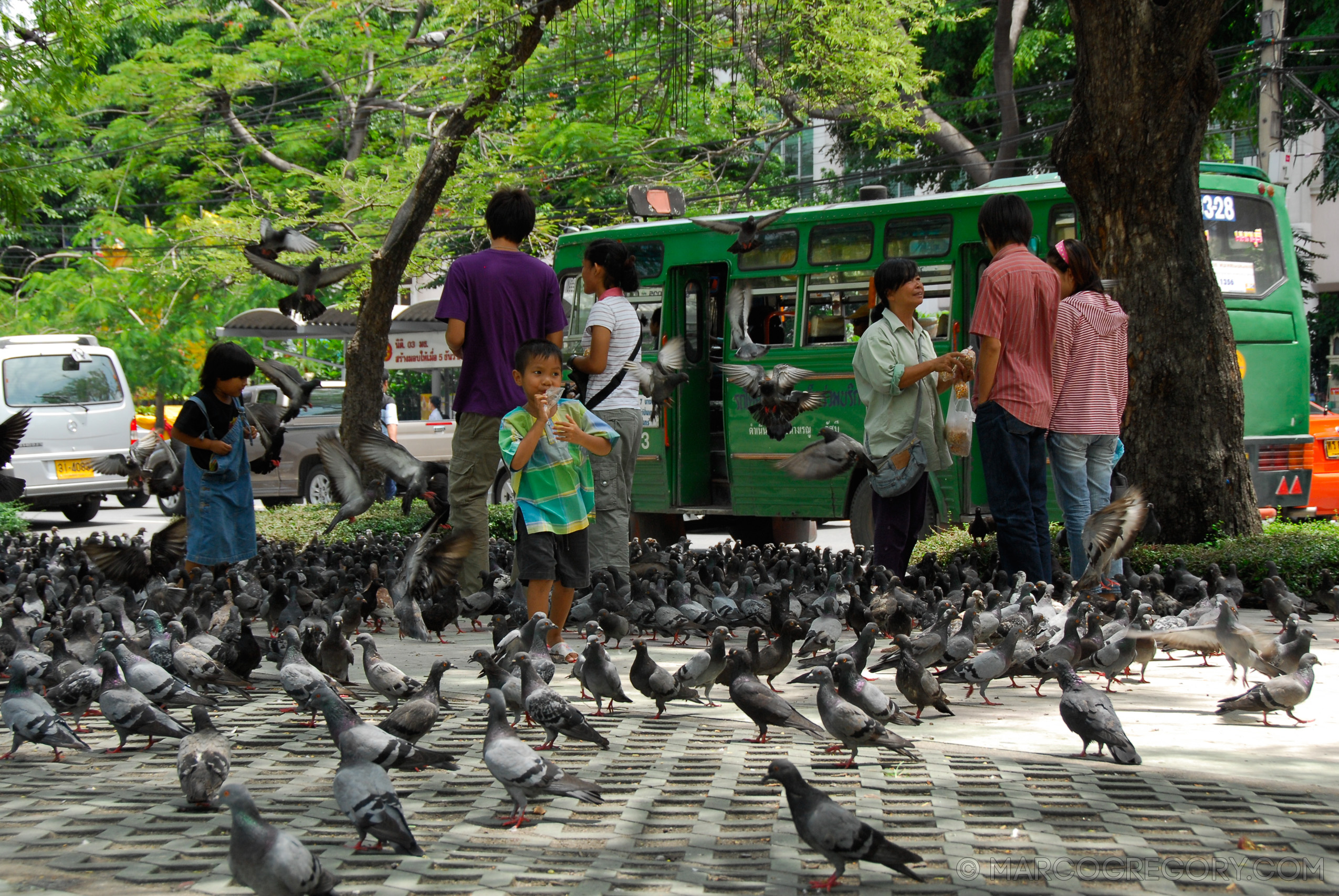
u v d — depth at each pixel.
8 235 24.38
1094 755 5.48
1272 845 4.12
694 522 21.50
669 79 17.80
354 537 16.70
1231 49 19.50
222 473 10.52
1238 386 11.80
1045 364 9.26
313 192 25.34
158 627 8.31
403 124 25.66
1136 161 11.42
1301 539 11.20
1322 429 16.86
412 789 5.04
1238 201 14.51
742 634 9.98
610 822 4.52
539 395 7.62
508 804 4.80
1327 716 6.39
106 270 28.08
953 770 5.20
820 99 22.25
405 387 42.06
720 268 17.39
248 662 7.70
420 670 8.24
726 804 4.71
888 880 3.88
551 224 25.20
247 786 5.10
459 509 9.50
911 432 9.61
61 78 16.28
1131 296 11.70
